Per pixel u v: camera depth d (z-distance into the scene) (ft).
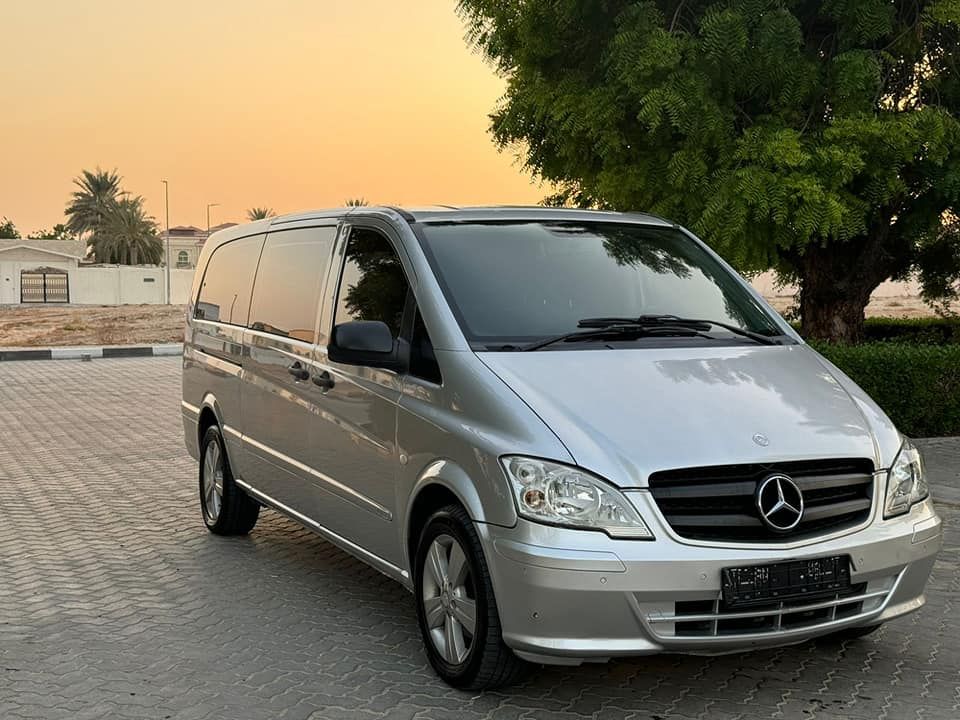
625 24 33.32
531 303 16.20
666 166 34.37
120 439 39.65
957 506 26.17
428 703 14.35
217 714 14.07
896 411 34.55
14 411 47.85
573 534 12.86
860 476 14.05
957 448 33.06
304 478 19.11
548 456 13.20
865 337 43.68
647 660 15.97
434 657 15.19
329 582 20.66
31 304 203.62
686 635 13.03
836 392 15.61
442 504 15.06
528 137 39.42
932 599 19.12
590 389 14.28
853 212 33.14
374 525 16.72
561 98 35.32
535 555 12.88
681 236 19.48
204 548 23.40
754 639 13.20
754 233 33.09
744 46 31.42
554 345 15.38
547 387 14.24
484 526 13.62
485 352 15.02
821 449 13.82
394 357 15.94
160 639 17.26
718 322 17.17
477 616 13.98
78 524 25.89
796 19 31.78
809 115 33.76
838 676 15.34
